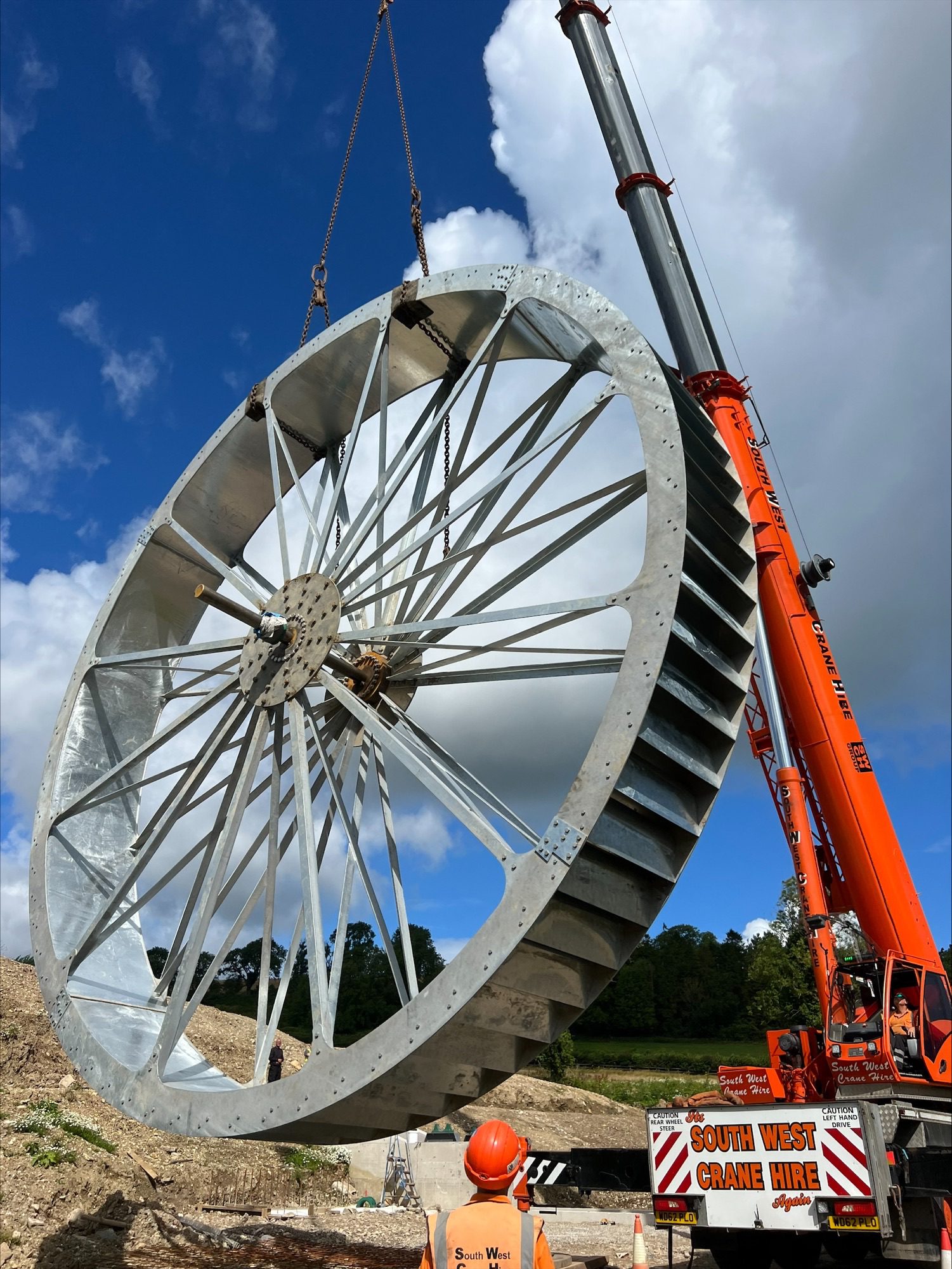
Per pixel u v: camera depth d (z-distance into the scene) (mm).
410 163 14750
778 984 47000
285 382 13773
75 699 14211
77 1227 10648
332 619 11516
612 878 8664
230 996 70750
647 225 15875
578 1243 12836
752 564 10656
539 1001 8781
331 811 11930
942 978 10742
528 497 11477
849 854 11625
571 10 17922
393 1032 8422
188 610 15680
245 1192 15289
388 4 16656
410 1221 14938
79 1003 11805
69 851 13414
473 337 12672
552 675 10375
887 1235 8344
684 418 10547
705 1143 9492
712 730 9477
